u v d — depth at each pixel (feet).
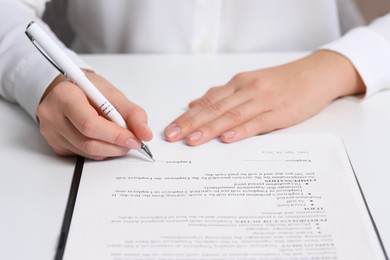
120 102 1.68
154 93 2.04
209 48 2.70
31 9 2.45
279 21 2.67
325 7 2.66
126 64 2.31
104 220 1.36
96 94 1.58
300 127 1.82
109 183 1.50
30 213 1.41
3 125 1.83
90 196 1.45
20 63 1.92
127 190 1.47
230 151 1.64
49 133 1.62
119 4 2.64
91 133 1.51
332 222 1.34
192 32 2.64
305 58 2.12
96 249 1.27
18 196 1.47
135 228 1.33
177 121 1.78
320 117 1.88
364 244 1.27
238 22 2.65
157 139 1.71
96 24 2.76
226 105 1.83
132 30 2.68
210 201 1.42
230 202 1.41
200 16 2.59
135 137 1.57
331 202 1.41
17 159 1.64
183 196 1.44
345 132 1.77
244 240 1.28
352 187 1.47
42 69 1.85
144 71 2.24
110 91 1.76
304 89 1.92
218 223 1.34
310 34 2.74
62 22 3.18
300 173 1.53
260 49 2.75
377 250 1.25
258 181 1.50
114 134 1.52
